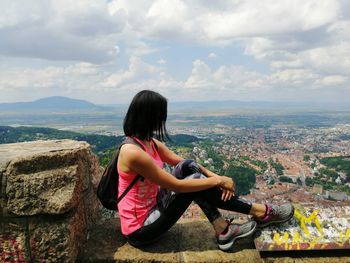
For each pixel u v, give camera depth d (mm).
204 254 1863
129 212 1856
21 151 1795
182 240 2006
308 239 1855
